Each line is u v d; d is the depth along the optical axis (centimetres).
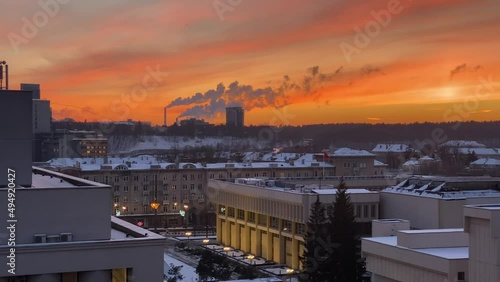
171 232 15688
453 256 5806
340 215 8444
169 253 12331
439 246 6334
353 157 19100
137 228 4506
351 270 8188
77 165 16550
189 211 17050
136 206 16662
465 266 5597
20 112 4306
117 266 3972
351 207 8569
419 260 6019
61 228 3997
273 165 18325
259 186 12812
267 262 12081
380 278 6756
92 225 4062
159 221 16775
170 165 17125
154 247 4050
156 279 4047
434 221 9575
